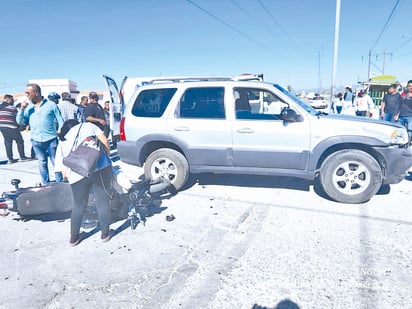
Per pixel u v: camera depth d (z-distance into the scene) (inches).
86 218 141.4
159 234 134.0
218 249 119.3
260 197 177.3
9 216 161.0
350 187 160.4
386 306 84.6
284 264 106.9
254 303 88.0
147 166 189.0
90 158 113.6
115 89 344.5
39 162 190.5
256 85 171.6
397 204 159.8
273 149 165.8
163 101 184.7
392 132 154.9
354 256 110.4
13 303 90.2
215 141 174.4
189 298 91.0
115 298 91.7
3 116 296.8
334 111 567.2
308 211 153.8
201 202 171.9
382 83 717.3
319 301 87.6
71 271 106.8
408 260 107.0
